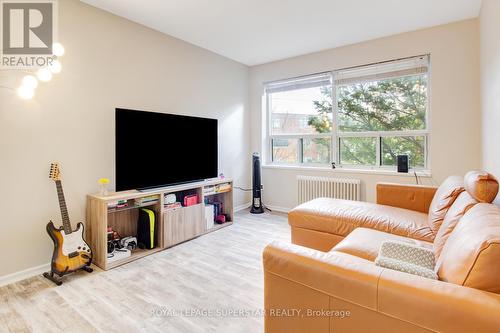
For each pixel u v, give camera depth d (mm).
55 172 2301
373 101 3688
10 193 2176
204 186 3357
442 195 2045
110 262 2443
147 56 3109
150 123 2898
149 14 2816
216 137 3793
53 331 1615
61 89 2432
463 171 3064
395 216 2273
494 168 2188
